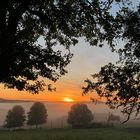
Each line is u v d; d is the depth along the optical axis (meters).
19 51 18.72
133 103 21.19
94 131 109.81
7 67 16.95
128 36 19.95
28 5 17.45
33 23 20.25
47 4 18.44
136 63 20.92
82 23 19.28
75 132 105.06
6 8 16.53
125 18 19.61
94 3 18.31
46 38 22.64
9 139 74.31
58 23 19.39
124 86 21.06
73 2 18.73
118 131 108.88
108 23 19.03
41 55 19.48
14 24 16.59
